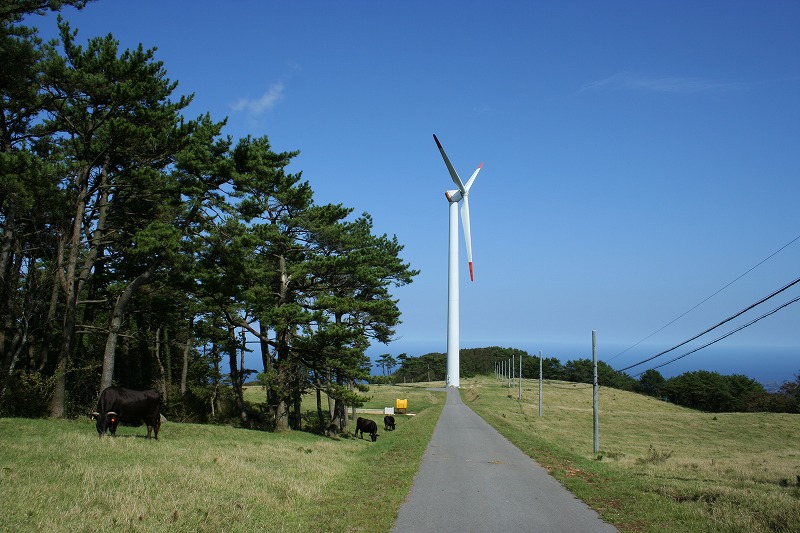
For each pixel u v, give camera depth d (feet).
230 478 40.47
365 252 110.73
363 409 205.26
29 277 79.92
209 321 101.76
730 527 30.50
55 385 77.77
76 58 81.51
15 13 68.74
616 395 336.70
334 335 94.73
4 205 82.43
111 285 86.28
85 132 83.46
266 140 103.45
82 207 83.15
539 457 66.28
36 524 26.11
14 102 78.38
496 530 30.71
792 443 161.48
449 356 314.55
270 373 93.91
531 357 545.44
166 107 85.81
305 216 99.04
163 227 80.38
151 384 115.85
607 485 45.68
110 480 36.29
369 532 29.53
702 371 393.50
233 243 88.38
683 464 81.56
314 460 57.26
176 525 27.48
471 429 110.32
